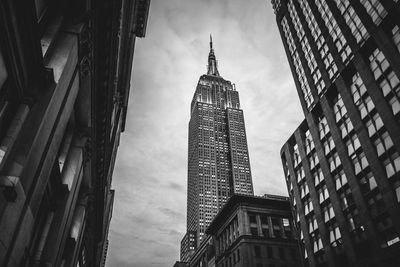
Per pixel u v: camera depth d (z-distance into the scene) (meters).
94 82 20.33
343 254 43.31
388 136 37.06
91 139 23.34
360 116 42.38
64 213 18.52
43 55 13.05
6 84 10.41
